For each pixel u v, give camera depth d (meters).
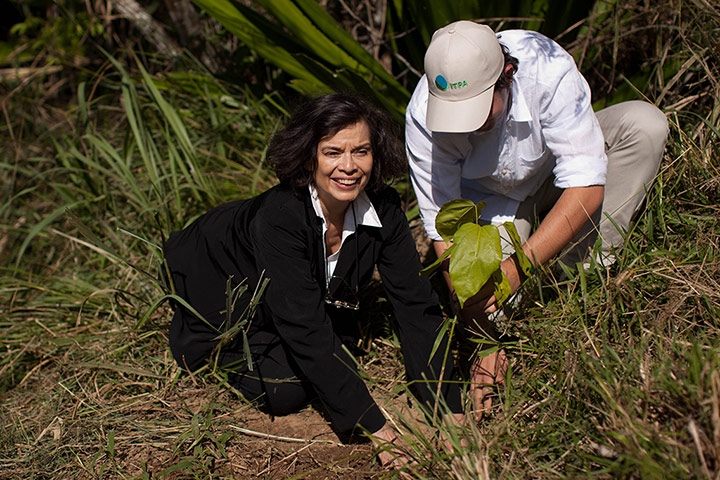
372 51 3.82
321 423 2.20
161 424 2.20
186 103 3.89
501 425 1.83
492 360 2.12
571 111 1.98
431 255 2.97
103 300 2.92
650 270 2.13
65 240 3.51
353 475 1.95
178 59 4.15
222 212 2.21
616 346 1.97
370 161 1.86
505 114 2.03
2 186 4.08
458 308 2.31
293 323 1.91
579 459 1.72
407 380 2.31
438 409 2.05
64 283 3.15
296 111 1.88
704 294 2.01
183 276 2.24
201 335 2.24
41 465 2.09
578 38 3.07
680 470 1.51
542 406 1.89
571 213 1.97
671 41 2.86
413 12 3.15
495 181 2.30
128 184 3.30
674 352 1.87
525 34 2.05
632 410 1.65
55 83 5.33
